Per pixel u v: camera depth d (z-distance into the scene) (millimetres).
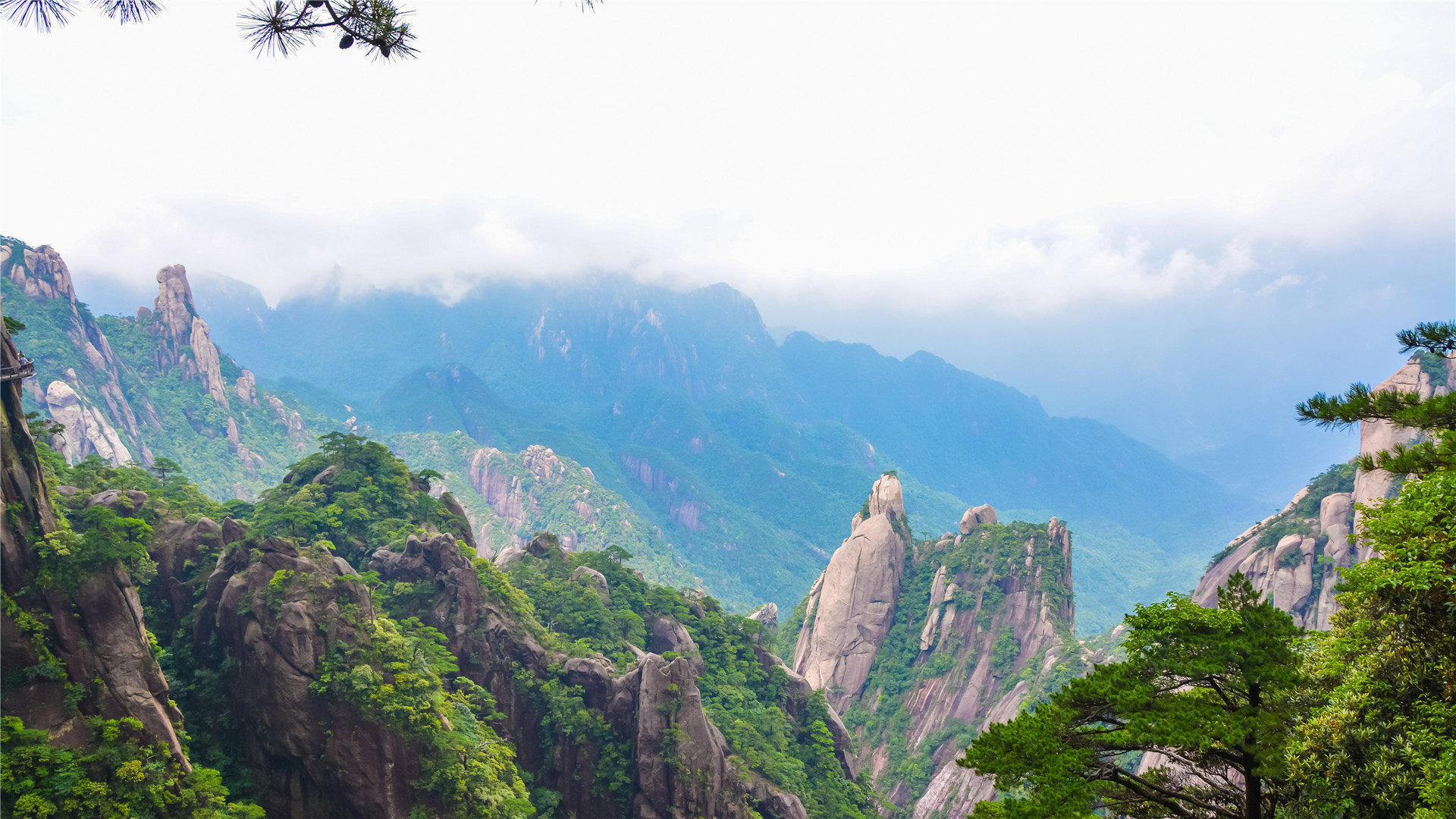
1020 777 22688
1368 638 23281
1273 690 21672
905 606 170625
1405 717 21547
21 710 49688
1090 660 136875
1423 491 22359
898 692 159000
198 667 68000
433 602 84562
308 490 92562
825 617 169750
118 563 55688
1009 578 160875
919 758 142500
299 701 63000
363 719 63219
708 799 82500
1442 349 23281
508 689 84938
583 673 86875
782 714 113938
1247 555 135125
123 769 50031
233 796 62688
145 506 77750
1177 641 22953
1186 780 24969
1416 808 19641
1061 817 20047
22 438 53562
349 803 62375
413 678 66250
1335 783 22062
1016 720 23609
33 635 50969
